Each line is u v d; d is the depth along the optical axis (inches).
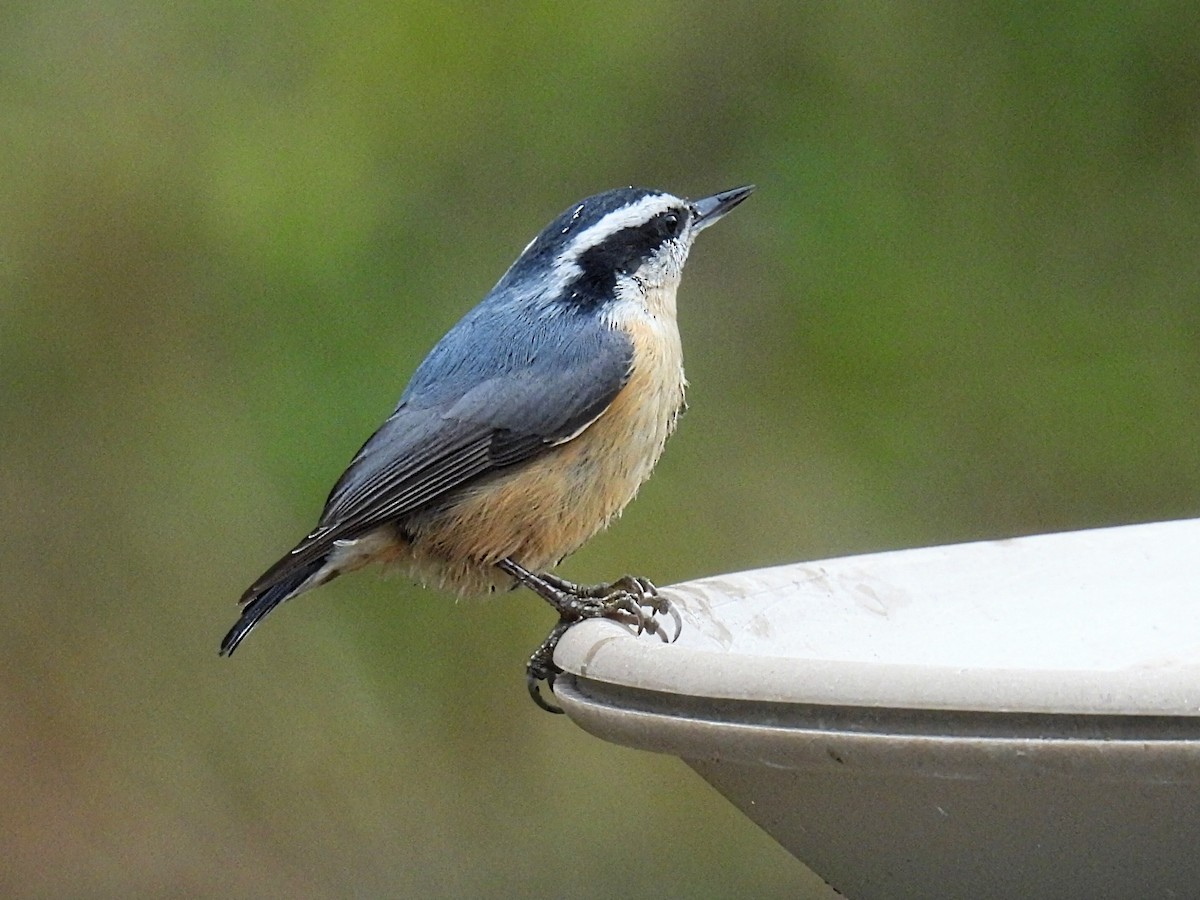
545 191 475.2
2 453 467.2
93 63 474.3
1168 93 477.7
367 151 462.0
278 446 452.1
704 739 156.6
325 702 470.3
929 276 474.0
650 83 483.2
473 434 286.8
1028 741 143.9
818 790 166.9
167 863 467.5
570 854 465.1
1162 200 476.1
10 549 471.8
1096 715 141.9
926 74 485.1
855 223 477.1
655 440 296.5
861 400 470.6
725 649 195.0
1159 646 201.2
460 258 465.1
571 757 468.8
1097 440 465.1
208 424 460.4
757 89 486.3
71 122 469.4
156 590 472.1
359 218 454.3
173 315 464.4
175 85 472.4
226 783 470.9
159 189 463.5
